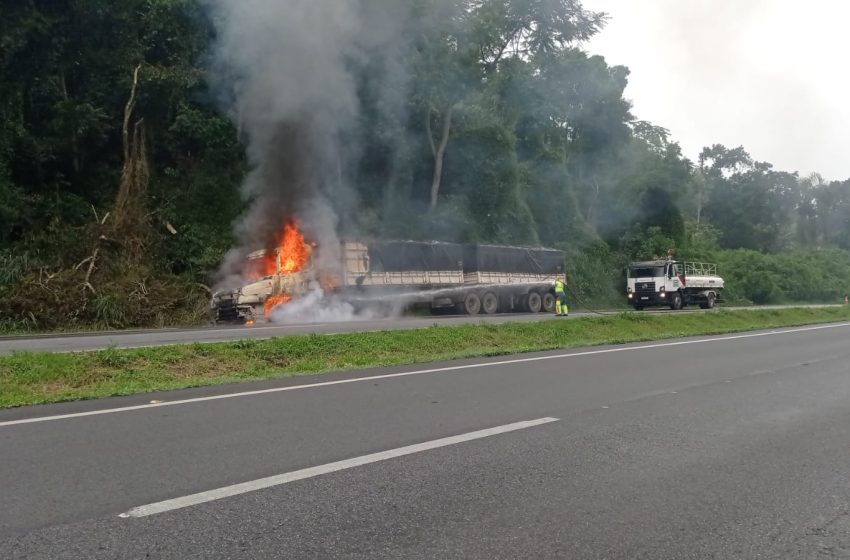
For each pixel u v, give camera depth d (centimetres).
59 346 1175
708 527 401
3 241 2180
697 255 4544
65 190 2514
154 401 761
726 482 487
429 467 509
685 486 476
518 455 546
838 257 6469
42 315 1775
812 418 713
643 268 3356
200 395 802
